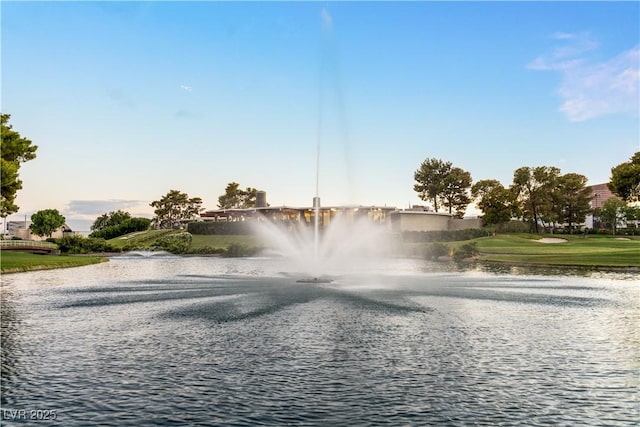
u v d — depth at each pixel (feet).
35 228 499.51
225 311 76.43
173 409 35.47
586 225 432.66
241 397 37.73
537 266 167.84
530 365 46.19
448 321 67.97
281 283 116.78
